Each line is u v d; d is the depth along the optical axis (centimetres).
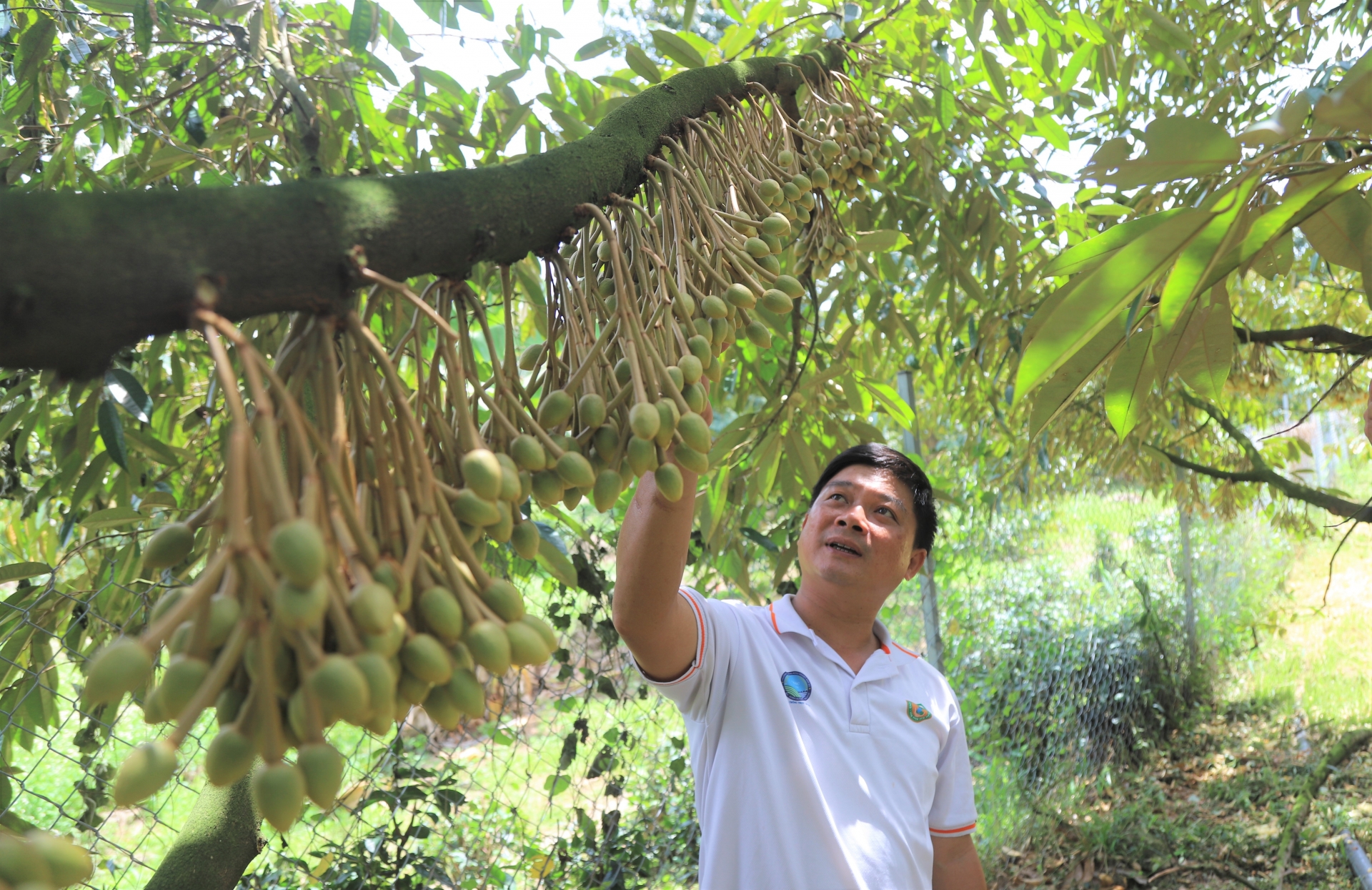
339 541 42
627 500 229
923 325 334
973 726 350
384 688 40
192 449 193
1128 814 361
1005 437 391
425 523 45
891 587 167
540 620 49
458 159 176
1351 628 586
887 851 141
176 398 194
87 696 35
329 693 38
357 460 47
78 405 159
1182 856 336
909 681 162
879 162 129
